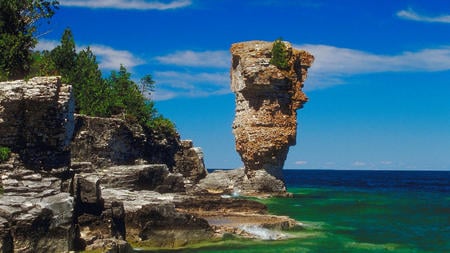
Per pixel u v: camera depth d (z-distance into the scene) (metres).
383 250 33.41
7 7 41.59
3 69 39.16
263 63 71.06
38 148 29.33
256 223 37.66
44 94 28.69
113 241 26.88
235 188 74.50
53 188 26.25
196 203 43.91
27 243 23.55
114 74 65.19
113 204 29.03
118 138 51.88
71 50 60.59
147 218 30.83
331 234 38.31
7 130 28.69
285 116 73.06
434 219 48.75
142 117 59.47
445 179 191.88
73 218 25.80
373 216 50.56
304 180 168.62
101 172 42.16
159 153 62.66
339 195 81.50
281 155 74.25
